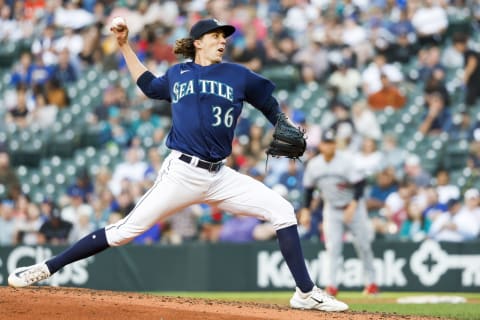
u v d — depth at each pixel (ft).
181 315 61.67
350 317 66.39
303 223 122.42
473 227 142.61
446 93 174.91
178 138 67.82
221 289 133.28
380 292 133.49
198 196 68.39
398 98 178.29
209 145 67.31
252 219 145.38
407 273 133.39
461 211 143.95
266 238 143.54
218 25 68.69
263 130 172.04
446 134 170.71
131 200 149.89
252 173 152.25
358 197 119.14
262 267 133.28
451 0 193.36
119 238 69.36
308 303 70.38
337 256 120.67
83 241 70.18
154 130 180.75
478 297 126.41
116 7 211.82
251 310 67.00
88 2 214.48
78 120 192.44
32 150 186.39
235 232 144.46
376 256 134.10
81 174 170.30
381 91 178.60
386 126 174.81
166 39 202.80
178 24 204.74
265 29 196.24
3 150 187.01
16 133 191.62
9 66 212.43
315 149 162.30
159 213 68.44
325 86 184.85
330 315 66.95
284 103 181.37
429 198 146.61
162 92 70.59
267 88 69.67
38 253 130.93
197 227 147.84
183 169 67.36
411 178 156.76
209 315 62.18
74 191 165.17
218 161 68.03
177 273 133.59
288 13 201.26
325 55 188.44
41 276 71.26
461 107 176.55
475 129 169.48
